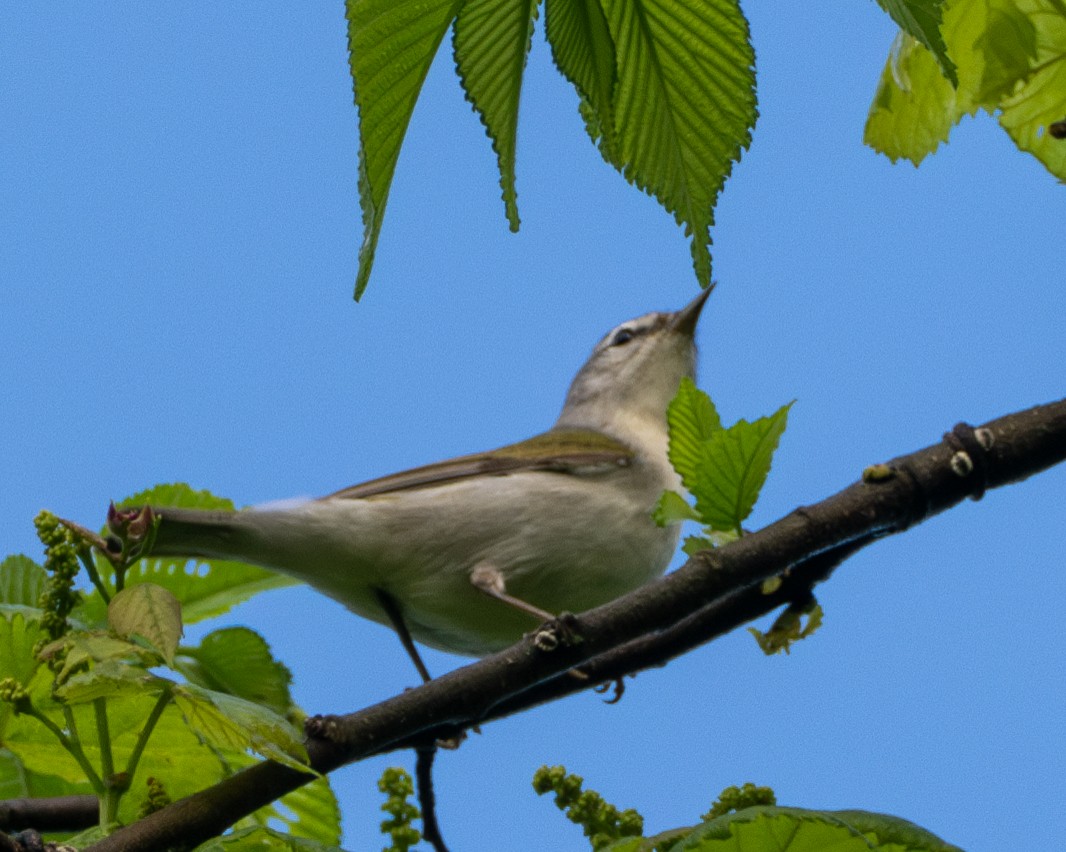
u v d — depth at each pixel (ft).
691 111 16.60
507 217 16.17
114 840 19.13
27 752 24.72
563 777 21.25
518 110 15.97
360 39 14.66
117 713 24.36
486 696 21.50
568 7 16.06
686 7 16.15
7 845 18.10
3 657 23.21
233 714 18.83
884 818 18.53
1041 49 27.12
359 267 14.46
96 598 27.14
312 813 25.32
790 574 23.31
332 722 20.89
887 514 21.81
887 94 27.78
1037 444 21.80
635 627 21.53
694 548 22.56
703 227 16.93
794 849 17.92
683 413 23.68
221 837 18.95
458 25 15.37
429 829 24.40
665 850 19.17
